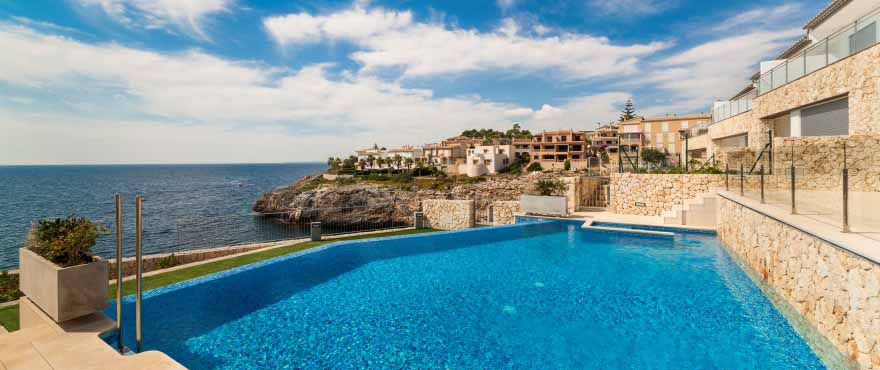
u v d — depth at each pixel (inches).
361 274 405.7
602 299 321.7
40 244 221.9
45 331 198.7
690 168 706.8
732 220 446.3
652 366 213.6
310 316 293.6
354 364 222.1
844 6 800.3
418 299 331.6
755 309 291.0
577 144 2898.6
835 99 547.2
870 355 167.9
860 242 189.5
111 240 1198.9
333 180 2603.3
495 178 2578.7
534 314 294.7
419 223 739.4
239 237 1063.0
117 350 198.2
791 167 279.3
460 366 217.5
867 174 204.1
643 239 539.2
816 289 224.2
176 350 237.6
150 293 309.4
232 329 269.3
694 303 305.7
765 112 722.8
